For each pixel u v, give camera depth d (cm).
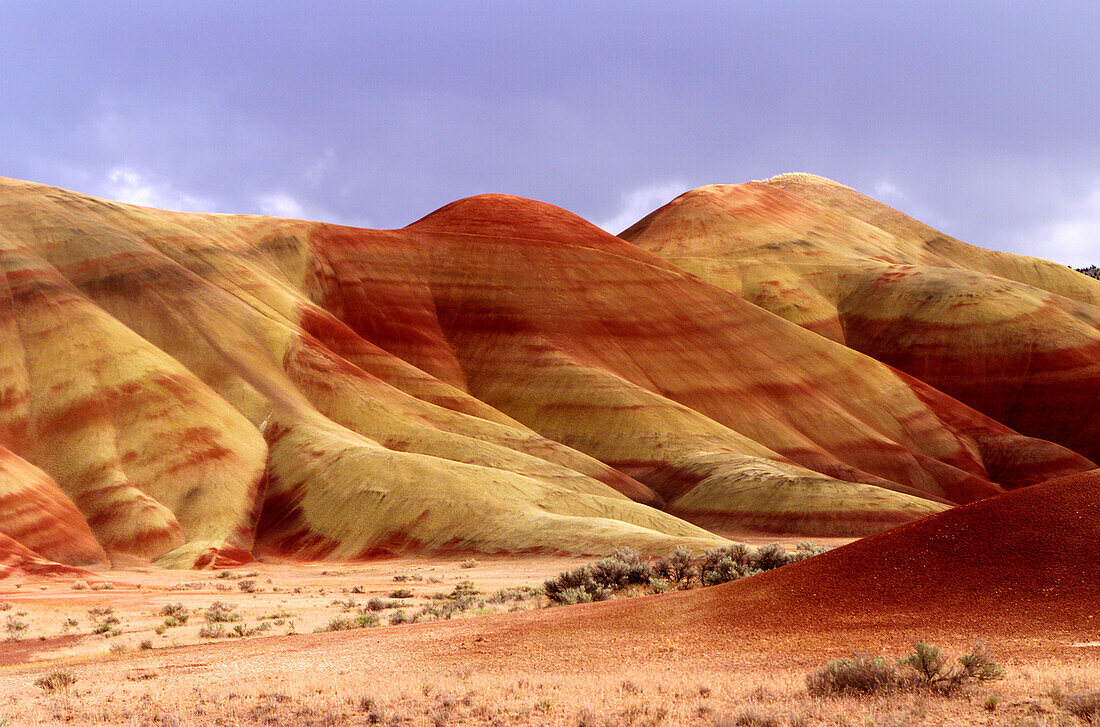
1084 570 1697
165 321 10262
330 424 9369
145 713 1412
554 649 1875
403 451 9244
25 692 1700
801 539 8000
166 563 6856
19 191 12256
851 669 1251
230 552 7269
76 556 6925
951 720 1051
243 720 1326
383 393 10338
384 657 1936
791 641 1703
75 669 2023
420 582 5203
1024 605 1652
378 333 12744
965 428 12850
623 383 11675
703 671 1516
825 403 12569
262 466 8581
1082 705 1032
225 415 8994
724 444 10712
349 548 7356
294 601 4028
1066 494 1970
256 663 1950
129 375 9069
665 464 10269
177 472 8175
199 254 12038
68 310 9812
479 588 4575
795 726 1059
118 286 10588
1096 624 1511
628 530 6750
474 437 9962
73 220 11619
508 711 1263
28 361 9194
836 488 8731
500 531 7106
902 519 8262
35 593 4622
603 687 1389
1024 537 1870
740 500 8850
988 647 1472
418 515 7506
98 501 7700
